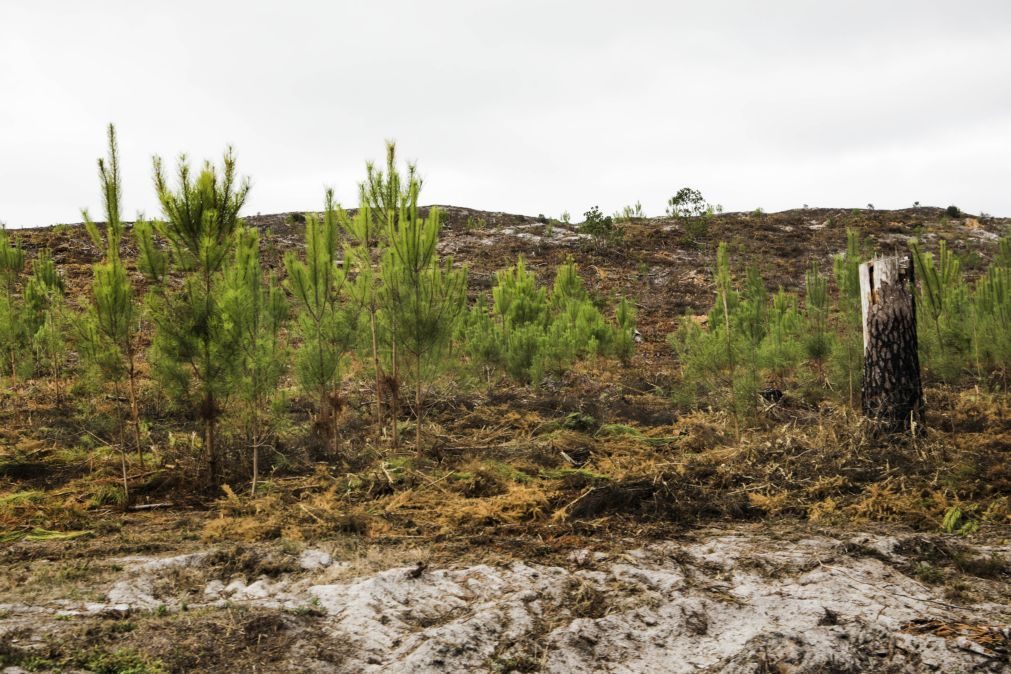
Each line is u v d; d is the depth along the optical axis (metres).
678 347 10.50
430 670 3.68
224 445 8.02
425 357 8.67
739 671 3.72
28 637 3.81
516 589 4.69
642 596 4.57
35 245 26.20
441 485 7.19
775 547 5.48
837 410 9.64
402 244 8.72
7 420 10.25
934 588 4.71
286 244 29.86
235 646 3.87
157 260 7.53
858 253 12.27
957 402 10.95
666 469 7.25
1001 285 13.37
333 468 8.12
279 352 7.90
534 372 12.96
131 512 6.70
